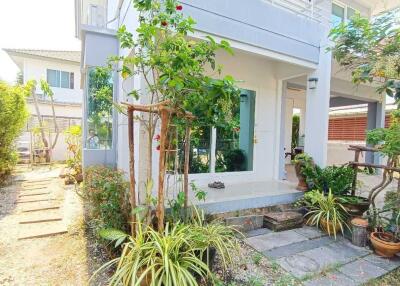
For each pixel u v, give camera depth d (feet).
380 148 13.39
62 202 17.93
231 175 19.52
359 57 11.65
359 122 43.96
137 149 12.36
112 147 20.01
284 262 10.33
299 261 10.44
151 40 8.98
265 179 20.93
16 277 8.87
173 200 11.16
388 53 10.48
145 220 9.45
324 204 13.74
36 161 35.50
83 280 8.68
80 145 27.78
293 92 31.17
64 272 9.19
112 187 10.63
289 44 16.52
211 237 9.11
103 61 18.39
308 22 17.38
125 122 16.35
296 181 21.34
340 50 12.09
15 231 12.86
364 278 9.46
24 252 10.71
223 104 8.70
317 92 17.85
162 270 7.14
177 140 10.34
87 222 13.10
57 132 39.17
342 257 10.94
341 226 12.94
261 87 20.65
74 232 12.76
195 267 7.63
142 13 11.08
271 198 15.14
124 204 10.55
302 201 15.21
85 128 20.36
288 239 12.50
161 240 7.92
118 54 18.67
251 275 9.29
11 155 24.40
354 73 11.49
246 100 20.17
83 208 16.05
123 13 17.48
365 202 13.78
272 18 15.76
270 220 13.74
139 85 11.93
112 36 18.66
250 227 13.64
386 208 12.50
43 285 8.41
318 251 11.41
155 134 11.63
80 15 24.90
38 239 12.00
